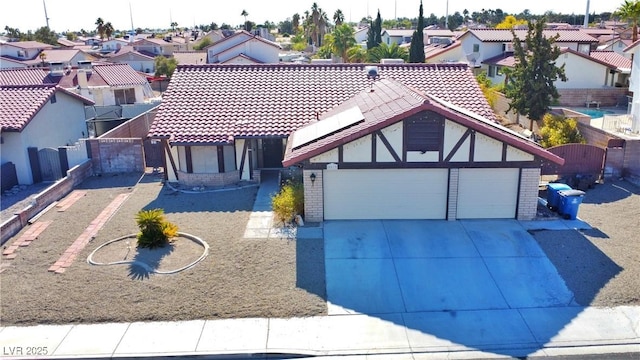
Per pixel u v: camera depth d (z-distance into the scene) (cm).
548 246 1502
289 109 2239
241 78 2448
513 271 1371
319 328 1142
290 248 1509
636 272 1347
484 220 1698
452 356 1054
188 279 1338
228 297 1258
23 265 1434
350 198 1695
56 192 2014
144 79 4894
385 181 1677
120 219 1780
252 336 1113
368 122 1659
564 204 1695
